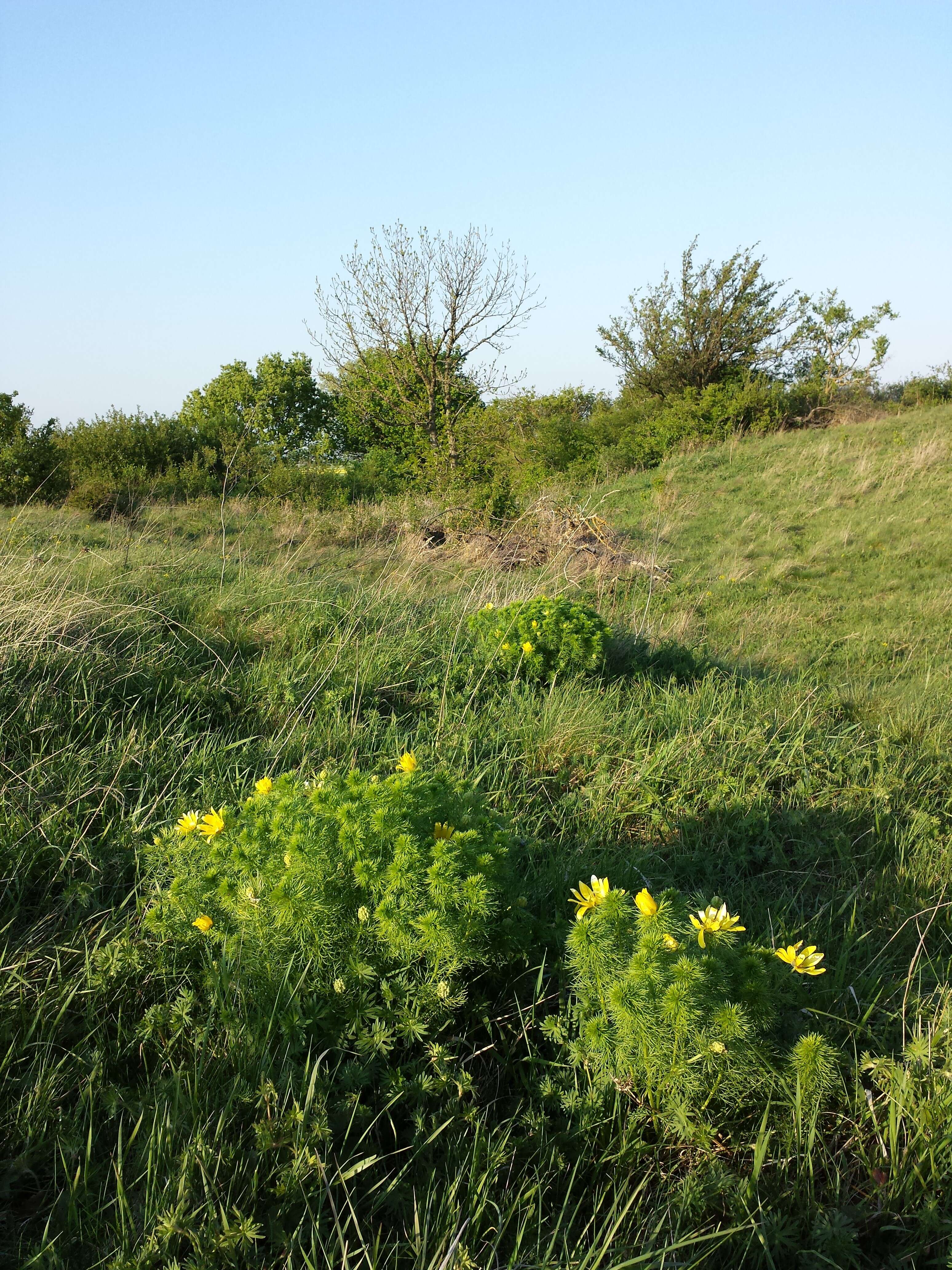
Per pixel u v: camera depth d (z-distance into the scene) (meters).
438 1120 2.11
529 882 3.08
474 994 2.49
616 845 3.59
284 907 2.27
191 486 17.69
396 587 7.87
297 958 2.36
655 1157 2.08
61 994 2.43
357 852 2.38
